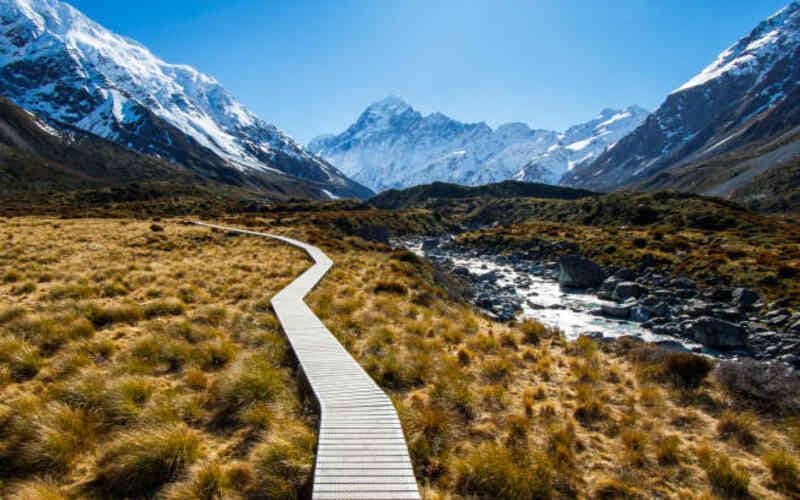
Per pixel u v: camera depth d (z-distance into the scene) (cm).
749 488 666
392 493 569
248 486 580
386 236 6850
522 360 1227
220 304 1491
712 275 3067
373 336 1244
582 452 743
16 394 752
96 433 659
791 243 3975
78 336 1032
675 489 654
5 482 548
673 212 6619
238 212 8150
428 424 759
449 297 2214
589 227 6744
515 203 11750
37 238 2667
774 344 1962
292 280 2006
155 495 554
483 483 622
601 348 1481
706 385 1060
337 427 717
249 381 825
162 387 833
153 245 2773
